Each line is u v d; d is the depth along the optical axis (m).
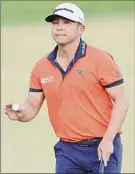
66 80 10.99
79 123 11.01
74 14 10.95
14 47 41.69
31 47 41.47
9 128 22.62
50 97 11.19
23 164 18.48
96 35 43.47
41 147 20.25
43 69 11.24
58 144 11.32
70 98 11.00
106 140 10.65
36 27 49.09
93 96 10.95
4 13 54.31
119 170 11.21
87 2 57.91
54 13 10.94
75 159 11.14
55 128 11.32
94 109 10.98
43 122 23.19
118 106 10.80
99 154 10.63
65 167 11.20
